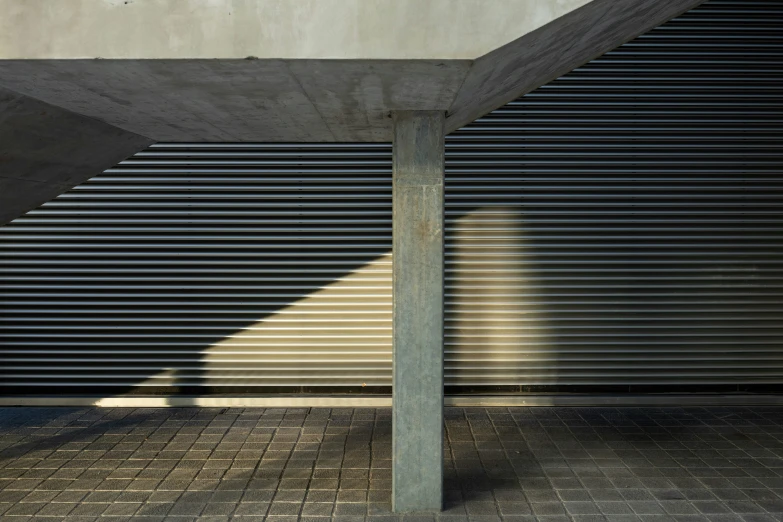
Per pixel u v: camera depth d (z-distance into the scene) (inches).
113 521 161.6
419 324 164.4
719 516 164.6
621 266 260.7
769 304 262.5
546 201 258.8
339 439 222.1
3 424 238.4
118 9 123.4
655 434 227.9
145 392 262.2
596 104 256.2
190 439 222.4
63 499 174.7
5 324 259.1
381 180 257.8
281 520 162.2
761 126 257.4
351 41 125.0
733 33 254.5
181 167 257.1
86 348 260.2
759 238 260.7
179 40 124.0
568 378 264.1
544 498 175.2
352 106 158.7
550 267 260.5
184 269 258.8
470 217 258.7
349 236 258.7
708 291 261.9
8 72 131.1
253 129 191.6
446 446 215.6
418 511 167.2
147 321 260.1
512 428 233.9
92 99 152.3
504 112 256.8
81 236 257.1
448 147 257.6
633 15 163.5
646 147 257.1
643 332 262.5
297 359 261.9
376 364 262.2
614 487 182.5
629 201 258.7
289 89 143.9
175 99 152.5
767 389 264.8
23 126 158.6
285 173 257.0
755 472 193.5
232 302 259.9
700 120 256.8
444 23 125.6
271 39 124.6
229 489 181.0
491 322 261.3
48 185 197.3
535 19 126.2
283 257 259.3
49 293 258.4
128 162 255.9
